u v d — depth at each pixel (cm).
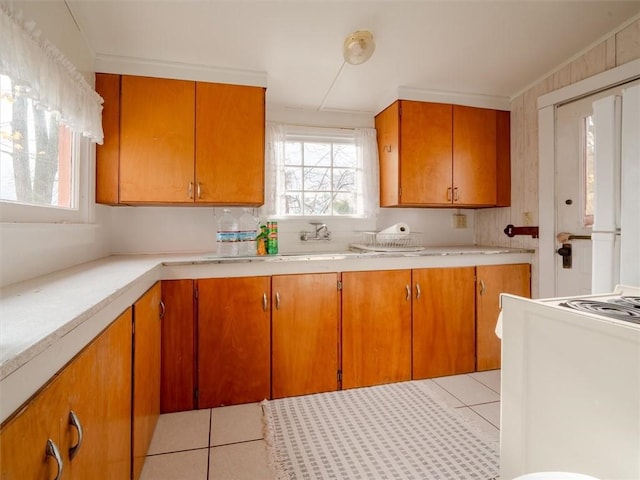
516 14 173
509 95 266
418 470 145
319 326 210
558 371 89
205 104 212
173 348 189
